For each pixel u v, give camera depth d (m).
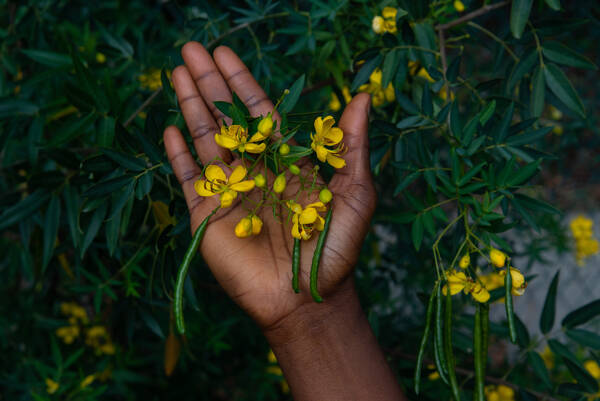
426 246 0.67
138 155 0.47
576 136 0.87
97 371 0.71
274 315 0.42
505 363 0.89
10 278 0.80
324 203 0.41
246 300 0.42
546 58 0.47
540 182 1.03
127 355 0.74
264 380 0.81
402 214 0.47
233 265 0.42
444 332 0.42
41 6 0.62
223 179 0.41
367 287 0.77
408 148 0.50
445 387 0.56
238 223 0.42
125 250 0.58
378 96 0.55
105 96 0.47
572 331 0.50
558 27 0.46
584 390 0.49
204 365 0.80
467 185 0.44
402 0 0.47
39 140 0.52
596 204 1.53
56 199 0.51
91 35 0.66
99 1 0.70
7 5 0.66
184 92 0.45
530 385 0.79
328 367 0.42
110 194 0.48
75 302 0.78
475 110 0.63
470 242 0.43
